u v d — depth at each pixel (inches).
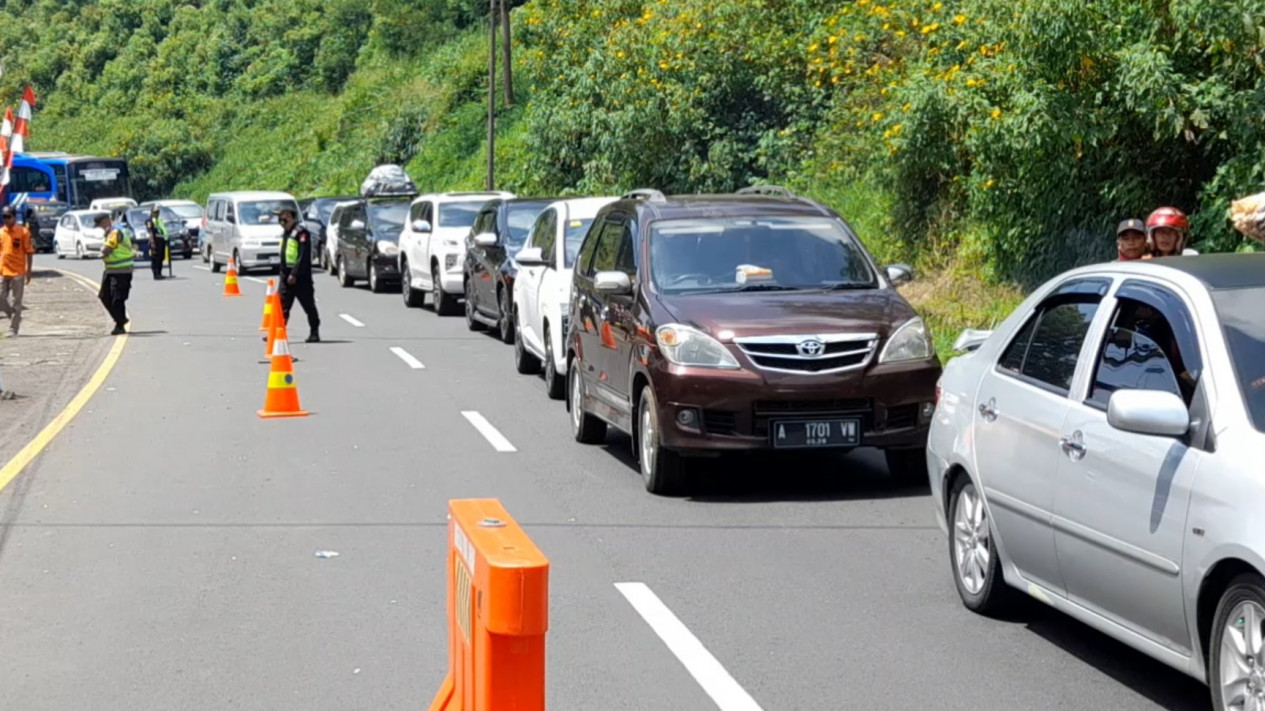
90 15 6761.8
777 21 2187.5
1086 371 453.7
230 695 436.8
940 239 1475.1
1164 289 436.1
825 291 787.4
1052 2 1079.6
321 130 4793.3
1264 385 388.2
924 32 1440.7
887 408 728.3
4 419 1024.2
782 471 817.5
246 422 993.5
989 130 1184.8
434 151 4023.1
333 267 2751.0
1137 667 461.1
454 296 1861.5
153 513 700.7
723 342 722.8
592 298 880.3
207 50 6082.7
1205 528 372.2
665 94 2204.7
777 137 2080.5
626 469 823.7
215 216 3078.2
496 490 760.3
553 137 2493.8
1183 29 1035.3
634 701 429.4
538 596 236.1
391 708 424.2
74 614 526.6
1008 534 489.1
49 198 4175.7
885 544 637.3
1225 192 1037.8
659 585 565.0
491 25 3292.3
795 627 507.5
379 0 5182.1
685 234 820.0
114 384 1205.1
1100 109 1116.5
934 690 438.9
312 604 538.9
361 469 818.8
